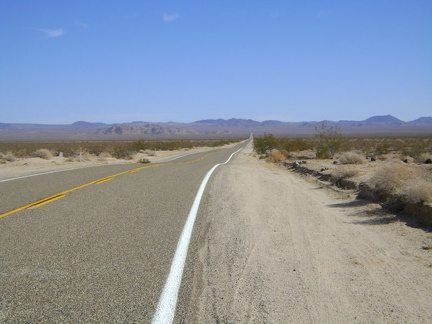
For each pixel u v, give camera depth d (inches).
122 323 183.3
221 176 788.6
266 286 228.8
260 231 351.6
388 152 1467.8
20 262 262.1
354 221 389.7
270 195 553.3
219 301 208.1
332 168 774.5
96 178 705.6
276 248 302.5
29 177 725.3
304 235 340.8
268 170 988.6
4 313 191.8
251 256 281.9
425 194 374.3
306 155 1339.8
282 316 193.5
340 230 357.4
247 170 953.5
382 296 218.1
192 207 452.4
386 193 446.9
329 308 203.0
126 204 463.5
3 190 559.2
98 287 223.0
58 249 289.6
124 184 633.6
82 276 238.8
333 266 264.5
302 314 196.1
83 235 327.6
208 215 413.7
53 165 1119.0
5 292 215.8
